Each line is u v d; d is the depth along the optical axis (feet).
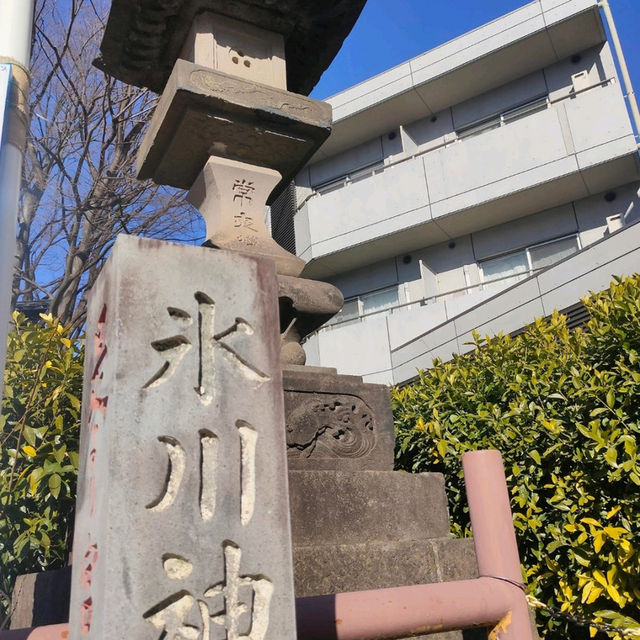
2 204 5.97
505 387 11.67
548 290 29.37
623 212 37.24
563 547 9.89
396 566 7.95
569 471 10.13
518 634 5.99
